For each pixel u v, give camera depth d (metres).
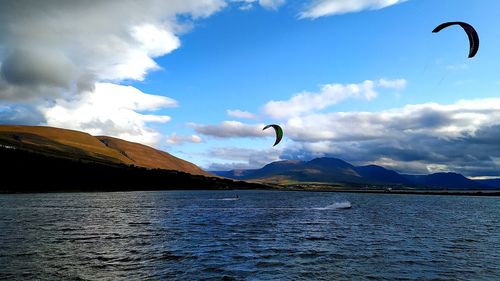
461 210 94.38
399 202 141.50
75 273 23.27
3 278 22.05
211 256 28.30
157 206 95.69
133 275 22.77
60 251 30.47
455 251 32.00
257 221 56.50
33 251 30.41
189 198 147.12
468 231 47.19
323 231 44.28
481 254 30.77
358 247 33.09
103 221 55.91
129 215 67.62
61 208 85.94
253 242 35.16
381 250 31.78
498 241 38.53
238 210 83.06
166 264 25.62
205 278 22.02
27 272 23.44
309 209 88.38
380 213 78.25
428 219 64.94
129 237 38.50
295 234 41.19
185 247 32.28
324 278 22.36
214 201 125.38
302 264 25.89
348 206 101.12
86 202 112.56
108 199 133.38
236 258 27.61
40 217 62.16
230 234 40.84
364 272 23.94
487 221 62.91
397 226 51.72
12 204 100.25
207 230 44.53
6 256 28.31
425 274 23.69
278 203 114.94
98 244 34.00
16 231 43.06
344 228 47.94
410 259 28.20
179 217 63.69
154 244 33.97
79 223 52.84
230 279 21.83
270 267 24.89
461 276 23.38
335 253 30.03
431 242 37.06
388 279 22.39
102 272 23.50
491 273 24.22
